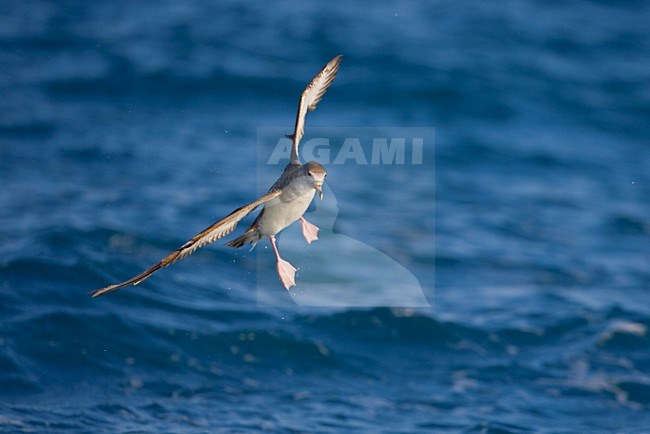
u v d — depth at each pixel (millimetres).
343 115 28000
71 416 12086
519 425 12633
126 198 19984
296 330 14984
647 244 20406
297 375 13992
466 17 38438
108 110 26797
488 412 13008
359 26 36469
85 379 13148
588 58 34688
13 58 30797
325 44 34031
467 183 23391
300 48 33531
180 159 23141
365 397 13422
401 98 29641
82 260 16125
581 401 13477
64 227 17516
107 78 29359
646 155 26719
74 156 22781
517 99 30266
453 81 30969
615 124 29016
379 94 29812
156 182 21359
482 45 35094
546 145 26750
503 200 22422
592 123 28969
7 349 13375
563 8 40469
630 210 22359
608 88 31891
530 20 38438
